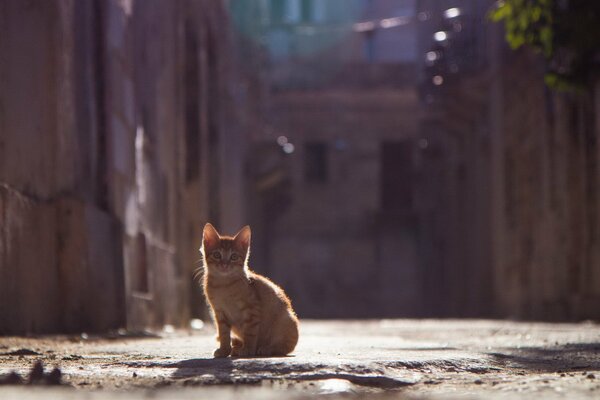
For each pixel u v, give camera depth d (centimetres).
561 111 2552
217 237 703
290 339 708
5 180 1020
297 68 5869
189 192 2686
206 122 2948
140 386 501
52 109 1220
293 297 5834
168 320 1989
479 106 3994
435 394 476
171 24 2242
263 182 5094
